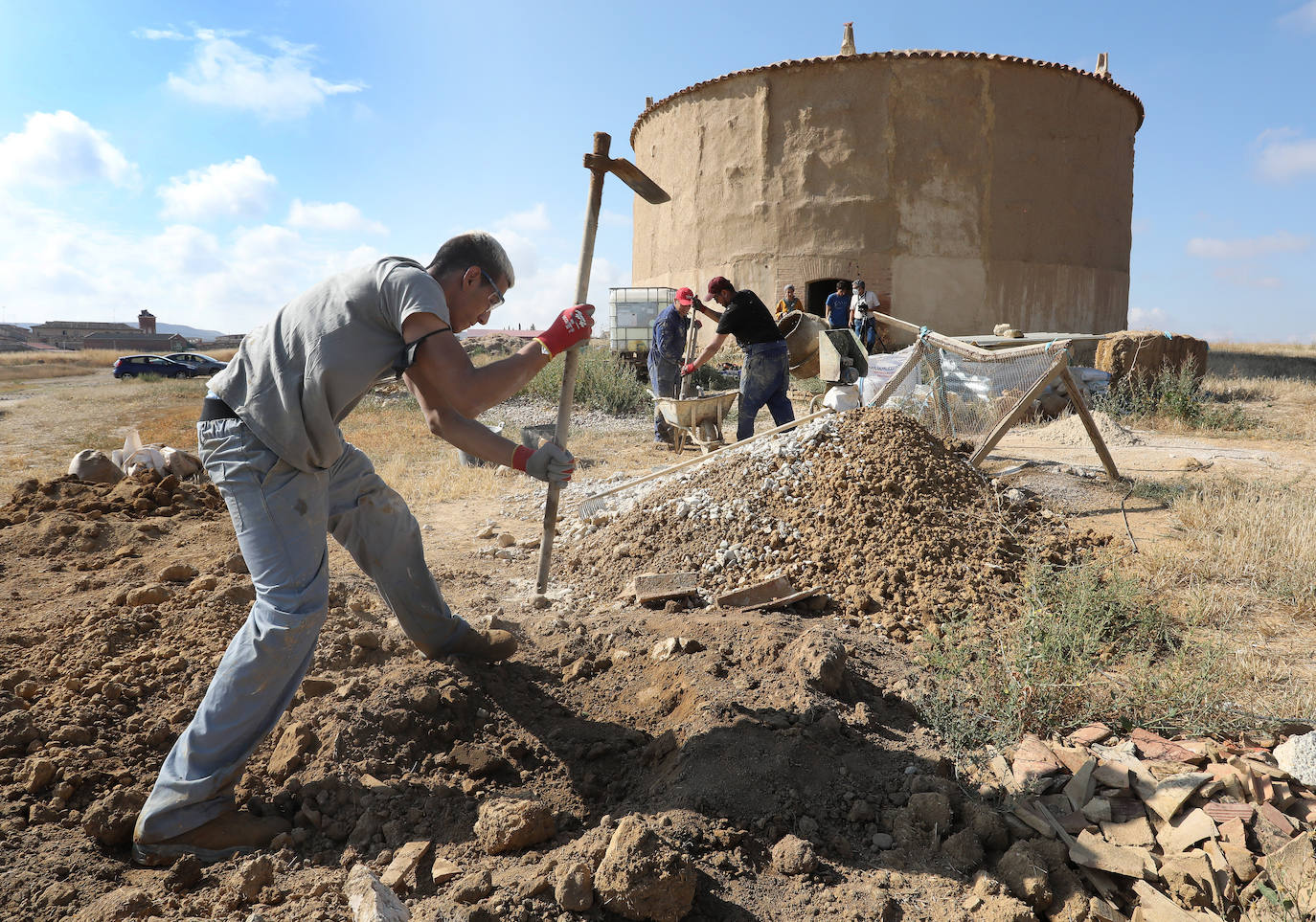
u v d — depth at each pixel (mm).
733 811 2248
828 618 3789
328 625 3359
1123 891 2047
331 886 1974
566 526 5625
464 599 4195
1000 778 2447
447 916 1797
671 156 21516
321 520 2338
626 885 1828
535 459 2488
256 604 2268
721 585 4223
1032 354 6133
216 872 2072
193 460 6145
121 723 2678
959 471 5164
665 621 3684
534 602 4082
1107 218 20688
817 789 2377
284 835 2191
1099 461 7191
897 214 18672
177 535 4586
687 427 8312
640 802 2379
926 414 6730
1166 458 7406
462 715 2752
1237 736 2656
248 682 2195
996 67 18438
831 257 18969
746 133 19641
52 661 3023
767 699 2812
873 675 3166
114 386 27594
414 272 2270
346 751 2479
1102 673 3064
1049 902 1996
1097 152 20078
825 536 4434
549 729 2805
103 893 1943
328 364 2152
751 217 19688
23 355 53062
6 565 4152
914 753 2615
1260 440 8836
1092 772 2385
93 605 3551
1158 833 2189
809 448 5180
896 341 18891
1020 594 3834
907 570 4102
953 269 18766
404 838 2205
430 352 2234
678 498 5090
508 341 32250
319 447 2250
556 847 2162
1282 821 2160
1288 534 4520
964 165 18609
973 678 3014
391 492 2850
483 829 2152
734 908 1944
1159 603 3727
